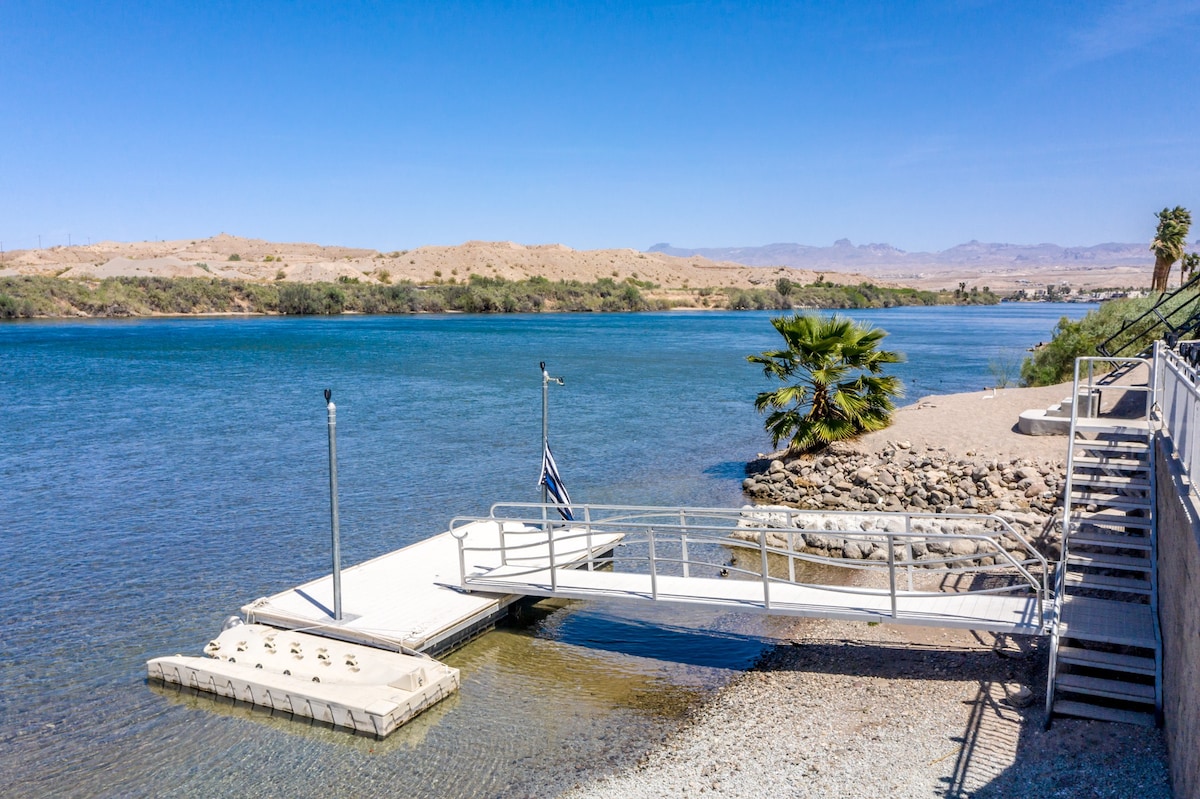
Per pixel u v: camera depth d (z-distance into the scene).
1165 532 10.62
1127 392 21.80
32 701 11.94
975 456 21.80
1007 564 15.66
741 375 57.75
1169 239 58.75
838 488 21.70
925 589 14.98
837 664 12.49
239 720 11.29
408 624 12.97
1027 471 19.95
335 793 9.62
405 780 9.82
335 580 13.11
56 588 16.72
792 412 24.91
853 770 9.56
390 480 26.20
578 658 13.10
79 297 133.12
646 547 19.28
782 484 23.03
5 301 124.00
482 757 10.27
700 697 11.74
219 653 12.45
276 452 30.78
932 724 10.42
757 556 18.23
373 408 41.97
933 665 12.16
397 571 15.41
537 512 22.39
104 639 14.20
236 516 22.09
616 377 56.41
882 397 25.00
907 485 20.69
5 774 10.15
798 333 24.28
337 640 12.84
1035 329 117.69
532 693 11.92
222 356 70.88
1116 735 9.56
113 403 43.59
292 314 148.88
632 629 14.24
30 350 75.25
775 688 11.84
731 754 10.12
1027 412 23.95
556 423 37.16
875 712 10.89
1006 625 11.28
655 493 24.22
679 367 63.28
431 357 70.94
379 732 10.66
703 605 12.86
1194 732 7.32
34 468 27.95
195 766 10.22
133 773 10.11
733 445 31.89
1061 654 10.33
